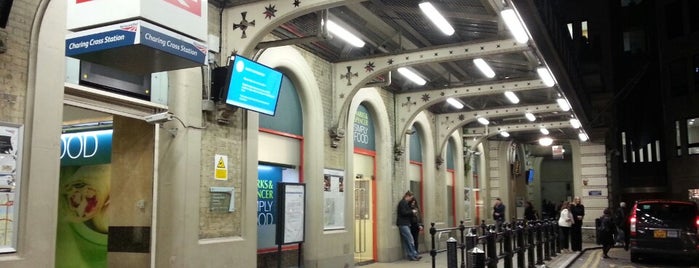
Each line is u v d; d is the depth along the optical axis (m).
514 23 9.41
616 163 32.50
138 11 5.87
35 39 6.56
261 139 11.30
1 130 6.21
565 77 13.93
